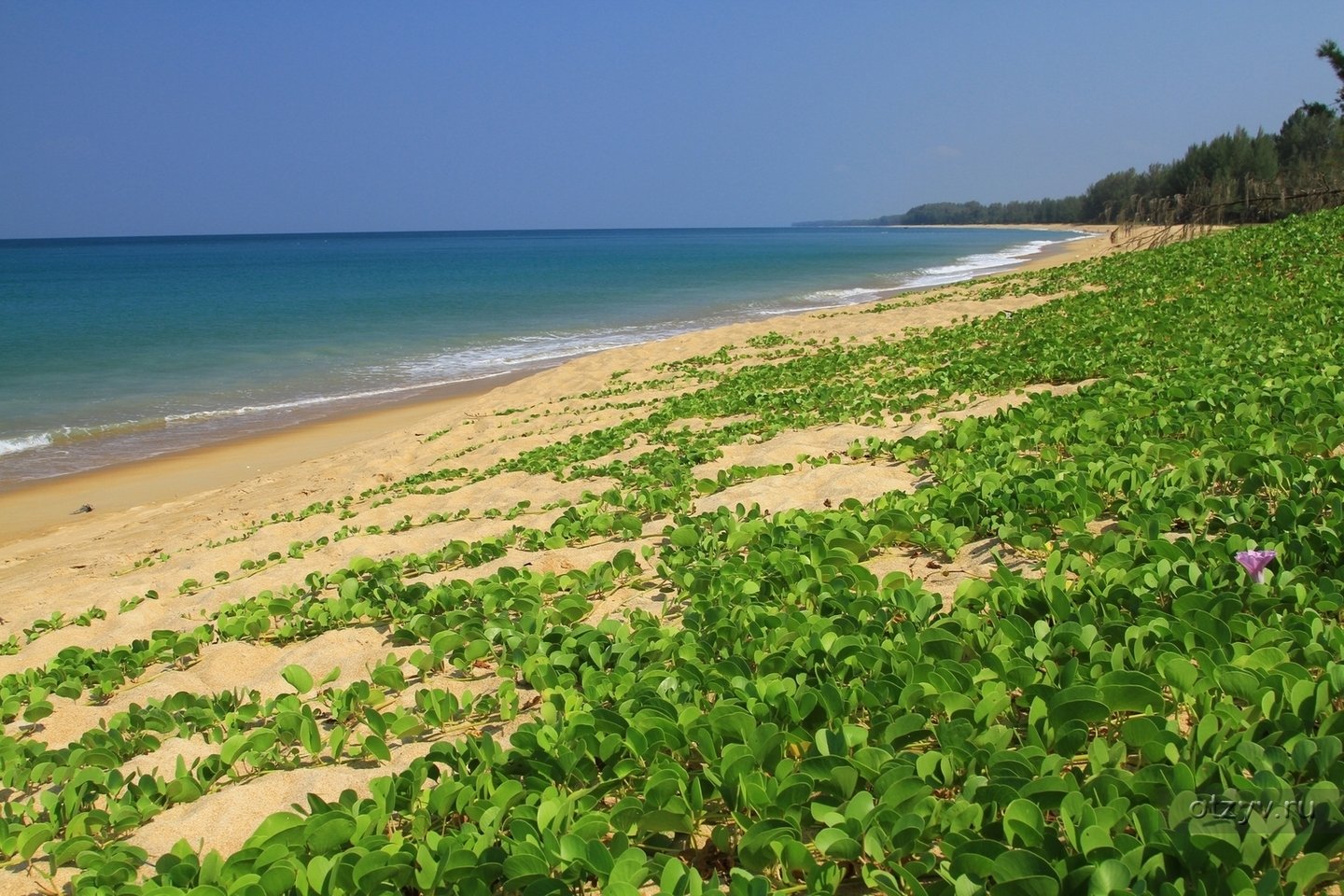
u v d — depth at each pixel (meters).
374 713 4.98
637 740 4.04
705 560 6.75
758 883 2.98
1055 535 6.11
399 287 51.19
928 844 3.24
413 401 20.69
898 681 4.30
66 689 6.52
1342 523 5.07
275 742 5.10
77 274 70.44
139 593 9.19
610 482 10.31
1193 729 3.40
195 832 4.38
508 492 10.68
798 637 5.05
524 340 29.58
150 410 20.12
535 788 3.91
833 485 8.15
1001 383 11.45
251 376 23.78
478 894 3.27
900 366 14.57
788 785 3.46
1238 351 10.16
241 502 13.30
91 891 3.68
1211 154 68.38
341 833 3.68
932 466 8.07
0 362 25.34
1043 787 3.20
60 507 14.20
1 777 5.25
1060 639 4.38
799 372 15.84
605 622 5.84
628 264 75.62
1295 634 4.03
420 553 8.92
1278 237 19.97
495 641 6.03
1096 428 8.02
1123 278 20.44
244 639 7.15
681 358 20.84
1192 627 4.24
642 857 3.27
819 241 152.12
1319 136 61.69
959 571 5.95
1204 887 2.60
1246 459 6.22
